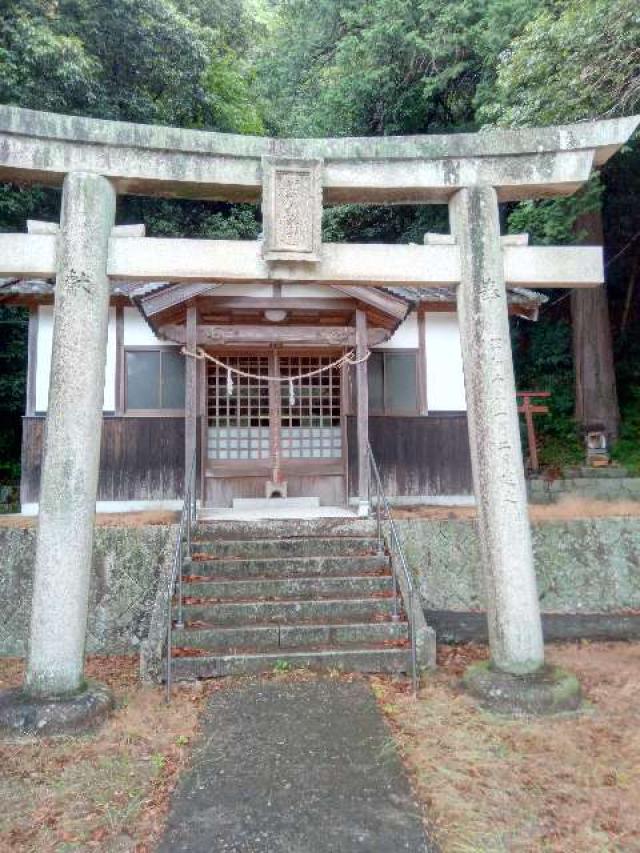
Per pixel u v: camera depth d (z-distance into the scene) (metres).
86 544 4.92
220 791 3.63
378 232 18.06
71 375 4.96
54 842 3.21
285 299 8.69
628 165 14.06
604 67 8.66
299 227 5.37
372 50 14.77
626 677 5.57
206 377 9.90
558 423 14.88
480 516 5.34
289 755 4.06
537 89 9.45
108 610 6.87
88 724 4.52
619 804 3.50
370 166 5.59
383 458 10.22
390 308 8.45
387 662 5.66
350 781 3.73
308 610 6.21
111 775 3.88
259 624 6.04
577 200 11.05
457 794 3.59
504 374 5.39
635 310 16.75
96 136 5.15
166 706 4.95
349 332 8.75
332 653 5.67
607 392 13.83
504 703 4.75
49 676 4.71
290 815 3.38
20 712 4.47
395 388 10.44
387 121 16.48
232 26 21.19
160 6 15.34
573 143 5.54
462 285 5.60
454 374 10.55
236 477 9.85
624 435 13.94
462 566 7.52
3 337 14.41
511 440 5.32
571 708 4.79
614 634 6.78
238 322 9.34
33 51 12.95
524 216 11.66
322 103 16.91
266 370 10.07
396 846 3.11
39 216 14.97
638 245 16.02
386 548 7.14
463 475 10.34
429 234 5.71
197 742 4.28
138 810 3.49
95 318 5.09
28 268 5.12
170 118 17.00
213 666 5.53
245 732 4.41
